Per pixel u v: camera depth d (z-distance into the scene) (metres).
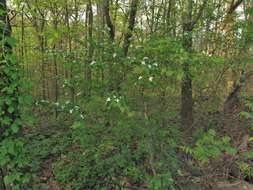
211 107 6.18
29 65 8.54
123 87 3.85
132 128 4.15
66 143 5.82
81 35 5.24
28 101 3.18
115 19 6.92
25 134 6.40
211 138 3.63
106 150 4.58
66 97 4.77
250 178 4.99
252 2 7.31
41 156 5.57
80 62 4.05
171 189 4.06
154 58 3.63
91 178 4.64
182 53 3.42
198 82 5.32
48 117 6.62
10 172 3.44
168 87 3.87
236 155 5.34
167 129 4.43
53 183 4.84
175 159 4.19
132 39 4.37
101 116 4.25
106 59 3.92
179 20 5.96
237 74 6.52
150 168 4.29
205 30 5.61
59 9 8.10
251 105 4.29
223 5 6.61
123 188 4.36
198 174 4.83
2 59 3.06
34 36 8.61
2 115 3.25
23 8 5.97
